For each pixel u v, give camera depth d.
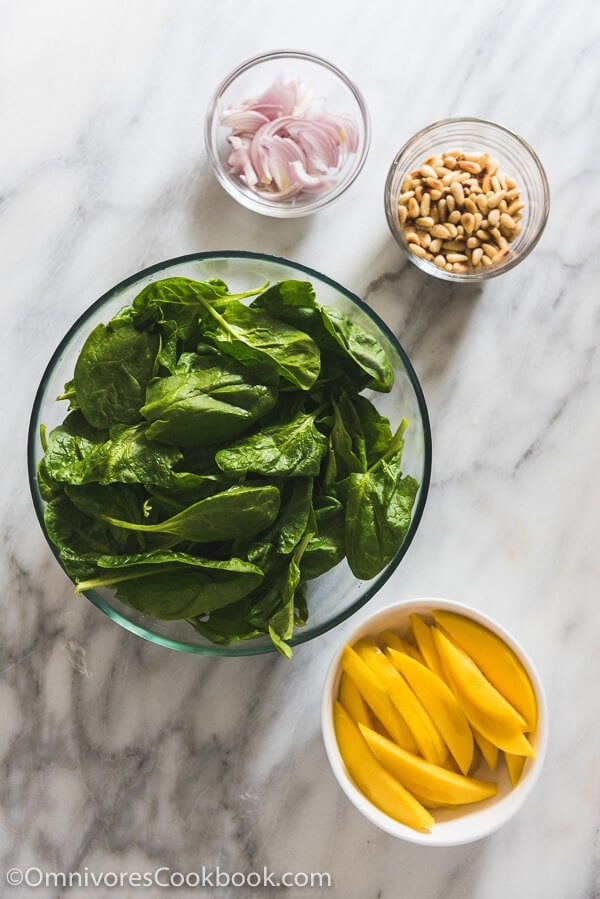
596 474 1.04
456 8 1.05
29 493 1.02
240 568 0.80
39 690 1.02
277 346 0.84
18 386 1.03
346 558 0.94
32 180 1.04
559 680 1.04
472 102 1.05
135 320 0.85
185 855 1.02
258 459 0.81
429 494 1.04
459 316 1.04
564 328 1.05
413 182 1.00
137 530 0.82
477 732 0.96
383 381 0.88
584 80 1.05
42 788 1.03
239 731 1.02
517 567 1.04
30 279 1.04
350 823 1.02
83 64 1.05
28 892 1.02
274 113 1.02
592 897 1.02
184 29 1.04
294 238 1.04
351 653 0.92
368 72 1.05
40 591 1.02
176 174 1.04
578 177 1.05
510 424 1.04
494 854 1.03
